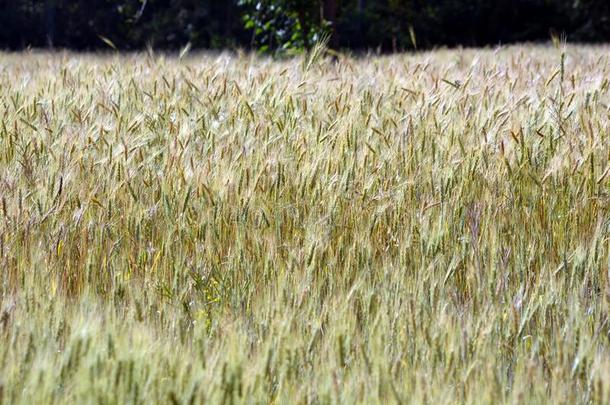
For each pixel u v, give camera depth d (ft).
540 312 33.55
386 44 315.58
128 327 30.04
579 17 338.13
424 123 50.21
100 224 41.63
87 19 371.76
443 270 37.11
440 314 32.83
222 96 58.13
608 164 47.75
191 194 43.91
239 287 36.99
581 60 115.24
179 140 48.01
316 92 61.21
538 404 27.20
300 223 42.34
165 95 59.21
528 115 52.21
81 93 60.90
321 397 26.68
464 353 30.04
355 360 29.84
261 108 55.47
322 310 33.09
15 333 28.86
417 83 61.77
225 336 30.55
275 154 46.70
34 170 45.70
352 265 38.11
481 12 333.42
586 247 39.06
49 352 27.45
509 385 30.50
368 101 56.70
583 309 33.76
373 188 44.70
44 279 35.94
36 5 372.17
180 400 25.67
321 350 30.04
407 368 28.96
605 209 43.32
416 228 40.83
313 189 43.93
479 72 68.23
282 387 27.71
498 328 32.32
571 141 48.37
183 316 34.22
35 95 60.13
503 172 46.11
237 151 47.55
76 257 39.88
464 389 28.25
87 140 49.01
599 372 28.68
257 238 39.96
